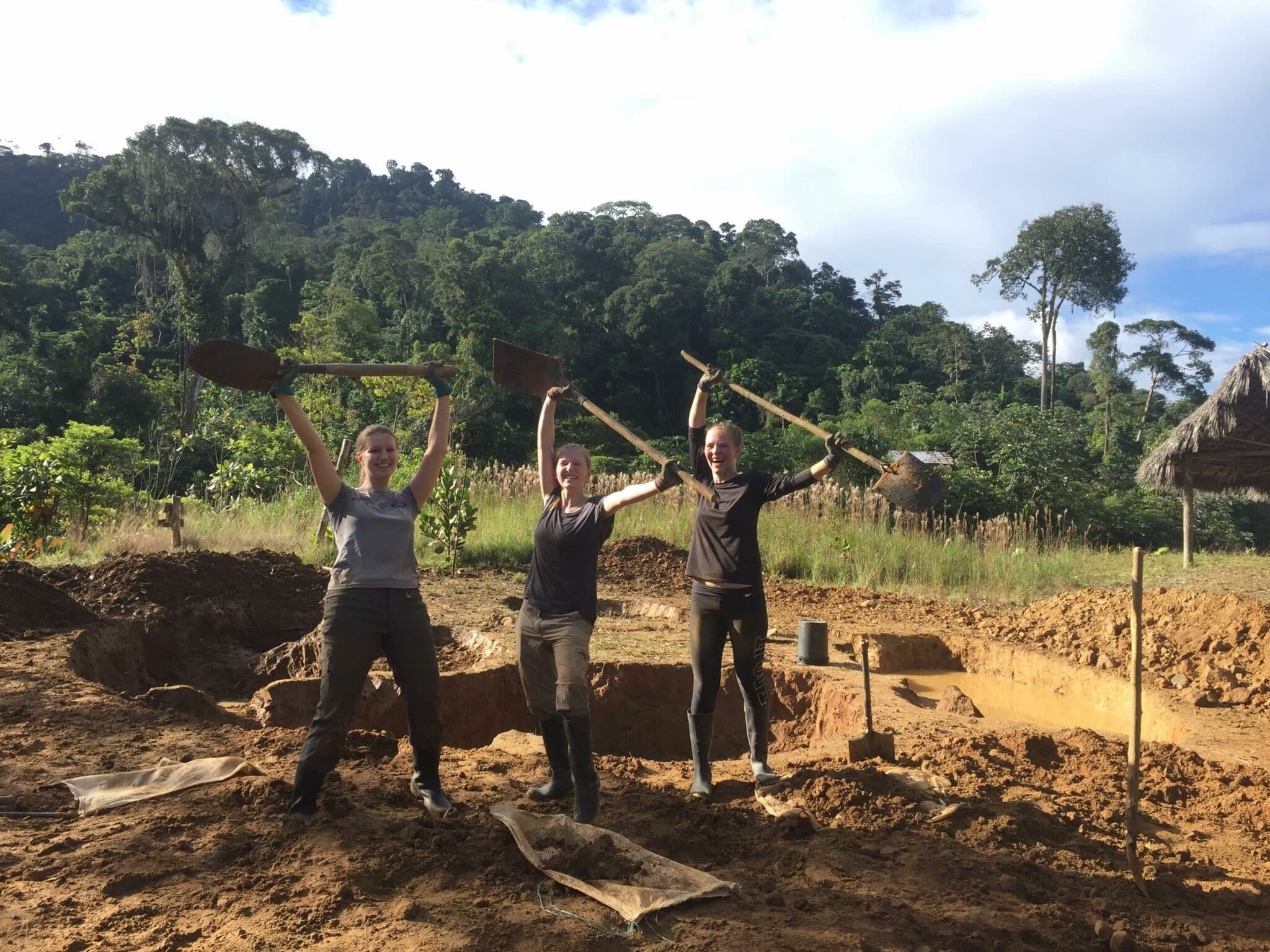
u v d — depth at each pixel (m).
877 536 14.34
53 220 100.44
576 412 46.41
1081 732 5.88
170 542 12.34
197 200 57.53
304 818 3.84
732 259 89.69
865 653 5.23
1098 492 29.36
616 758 5.50
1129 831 3.67
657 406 69.31
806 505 15.71
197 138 56.81
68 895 3.29
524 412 45.16
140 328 51.28
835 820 4.21
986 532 15.27
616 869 3.50
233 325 62.41
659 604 10.50
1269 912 3.55
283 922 3.08
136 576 9.01
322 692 3.94
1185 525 15.99
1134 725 3.67
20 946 2.95
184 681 8.32
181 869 3.47
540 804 4.23
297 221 120.38
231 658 8.67
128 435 36.62
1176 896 3.62
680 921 3.16
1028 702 8.02
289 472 18.69
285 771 4.57
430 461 4.22
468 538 13.28
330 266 75.81
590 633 4.20
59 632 7.46
